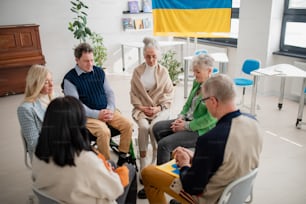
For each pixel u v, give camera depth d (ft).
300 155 9.51
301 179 8.22
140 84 8.70
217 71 14.29
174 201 6.65
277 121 12.24
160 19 14.33
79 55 7.80
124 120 8.20
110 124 8.22
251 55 15.89
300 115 11.41
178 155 5.33
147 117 8.68
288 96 15.12
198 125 6.92
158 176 5.44
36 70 6.41
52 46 18.28
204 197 4.62
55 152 3.98
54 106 4.07
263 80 15.49
